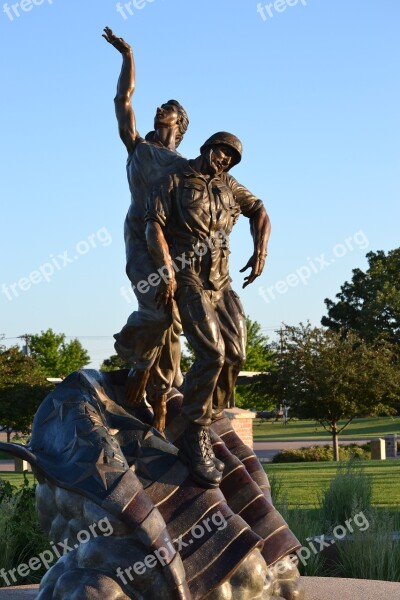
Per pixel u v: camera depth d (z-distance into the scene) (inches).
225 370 251.1
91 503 232.8
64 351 2368.4
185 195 245.9
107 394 260.4
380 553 355.9
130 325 247.6
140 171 254.5
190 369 247.3
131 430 253.1
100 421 248.4
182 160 253.4
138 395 258.4
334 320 2411.4
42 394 1540.4
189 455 248.2
